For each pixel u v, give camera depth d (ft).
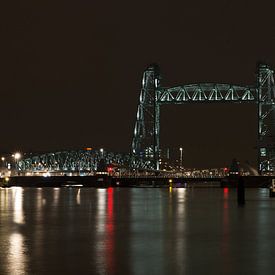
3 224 299.79
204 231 270.87
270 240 241.55
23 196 622.54
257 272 180.65
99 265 189.57
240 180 478.18
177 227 288.92
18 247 222.07
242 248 221.46
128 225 296.92
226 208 420.77
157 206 449.06
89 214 363.97
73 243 232.32
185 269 184.34
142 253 210.59
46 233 263.08
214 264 191.52
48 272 179.73
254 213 371.56
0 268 184.55
